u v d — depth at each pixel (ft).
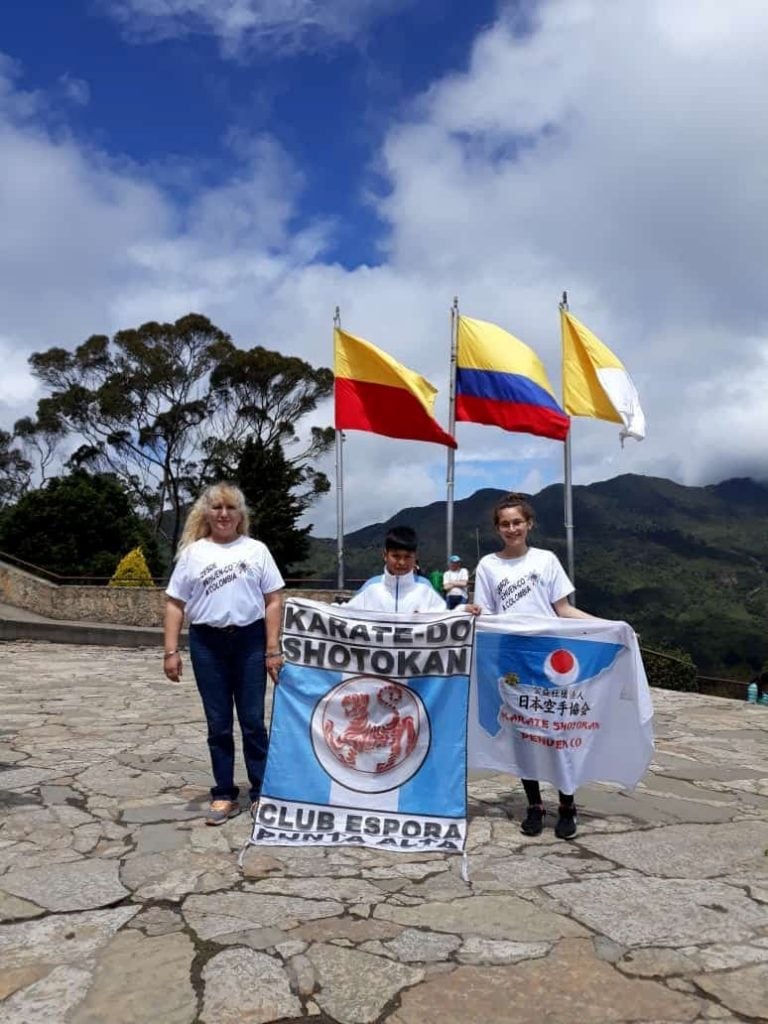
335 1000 8.84
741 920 11.14
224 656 15.60
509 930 10.65
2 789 17.87
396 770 13.84
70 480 125.70
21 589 71.46
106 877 12.41
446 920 10.94
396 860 13.32
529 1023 8.45
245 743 15.80
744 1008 8.80
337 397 43.70
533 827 15.03
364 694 14.15
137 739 23.95
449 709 14.01
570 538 43.78
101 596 69.62
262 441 111.04
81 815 15.85
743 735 29.12
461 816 13.37
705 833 15.47
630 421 43.24
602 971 9.57
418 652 14.23
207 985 9.11
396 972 9.47
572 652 15.16
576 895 11.93
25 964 9.61
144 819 15.58
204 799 17.13
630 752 15.14
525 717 15.20
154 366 120.16
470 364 43.80
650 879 12.72
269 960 9.71
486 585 16.19
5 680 38.29
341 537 53.98
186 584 15.57
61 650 54.13
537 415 43.62
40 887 11.99
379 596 15.62
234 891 11.87
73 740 23.68
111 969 9.48
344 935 10.42
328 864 13.07
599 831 15.42
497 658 15.47
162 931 10.50
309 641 14.38
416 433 44.01
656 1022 8.49
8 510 125.80
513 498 16.06
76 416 126.41
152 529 141.90
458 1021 8.47
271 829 13.43
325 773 13.84
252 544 15.84
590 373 43.62
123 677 40.24
